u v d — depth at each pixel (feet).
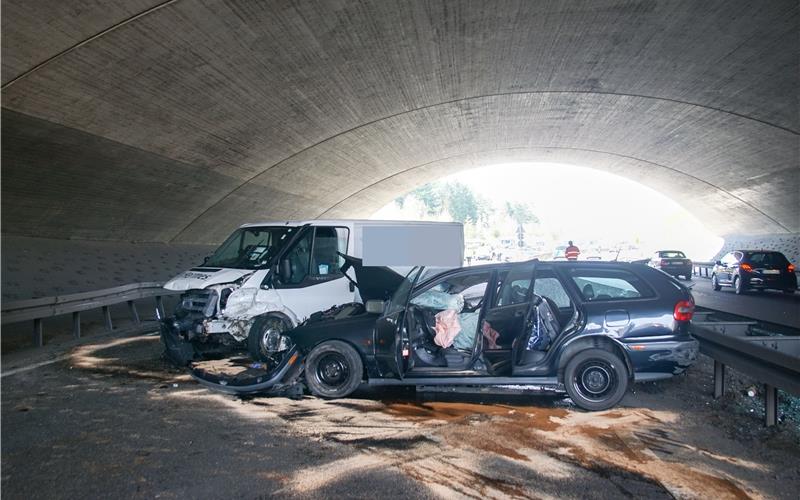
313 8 51.88
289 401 21.47
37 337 33.91
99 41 45.32
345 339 21.86
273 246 29.55
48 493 13.25
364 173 120.78
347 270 29.50
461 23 60.49
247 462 15.17
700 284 95.66
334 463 15.07
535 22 61.31
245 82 61.77
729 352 19.95
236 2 47.29
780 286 69.72
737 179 116.57
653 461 15.11
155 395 22.31
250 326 27.89
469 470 14.55
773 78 69.56
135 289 44.45
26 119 50.80
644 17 59.77
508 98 91.40
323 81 68.80
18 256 60.70
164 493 13.25
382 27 58.75
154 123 61.72
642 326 20.25
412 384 21.42
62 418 19.20
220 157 78.48
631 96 87.76
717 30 60.85
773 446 16.22
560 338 20.53
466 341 22.80
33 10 39.24
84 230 74.28
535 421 18.72
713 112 86.58
